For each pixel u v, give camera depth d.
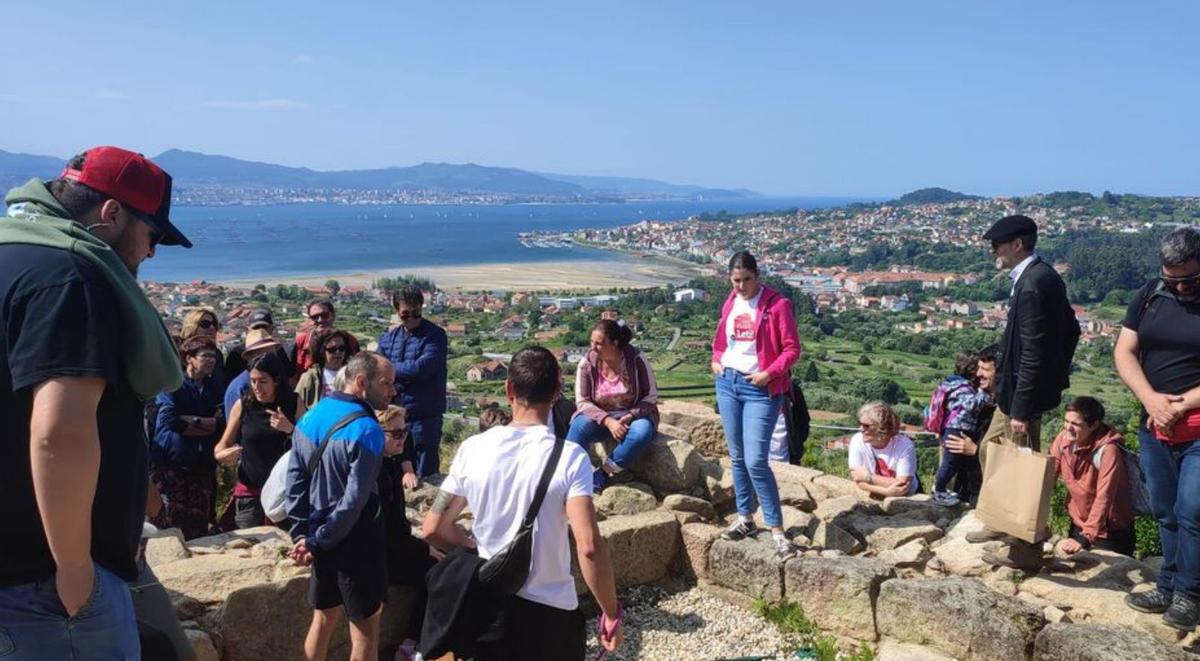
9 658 2.24
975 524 5.40
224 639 4.04
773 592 5.08
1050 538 5.23
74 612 2.20
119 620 2.41
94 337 2.16
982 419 6.03
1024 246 4.93
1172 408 4.06
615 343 6.00
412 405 6.60
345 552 3.76
